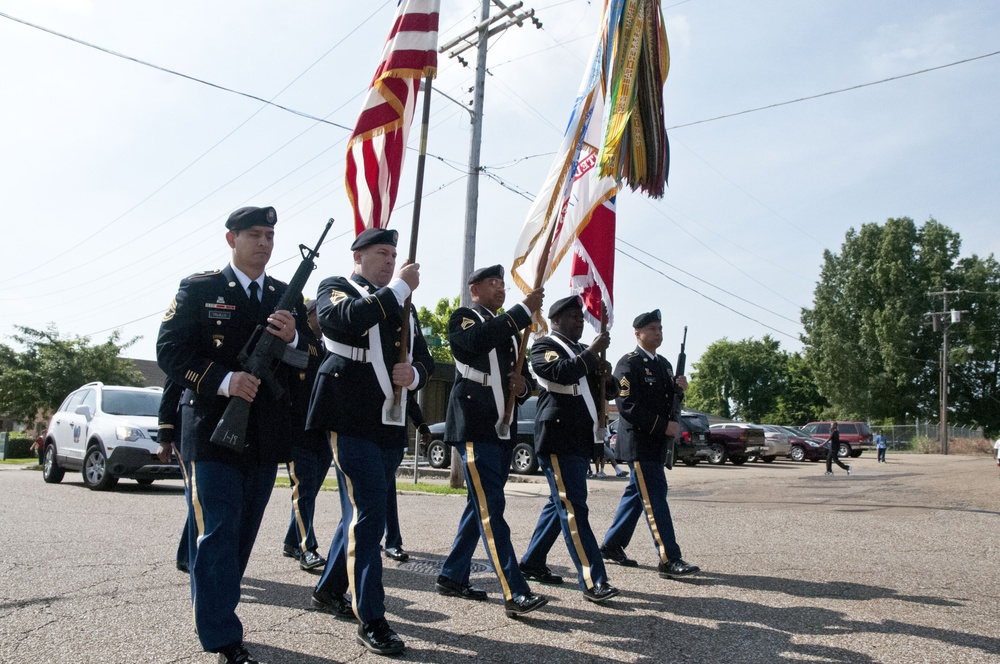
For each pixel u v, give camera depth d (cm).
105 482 1044
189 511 344
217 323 347
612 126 603
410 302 400
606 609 436
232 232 365
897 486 1393
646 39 645
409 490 1171
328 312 371
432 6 482
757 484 1510
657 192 654
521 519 815
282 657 338
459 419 443
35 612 403
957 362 5122
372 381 381
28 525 693
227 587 317
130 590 452
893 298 5291
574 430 471
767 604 450
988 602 457
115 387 1180
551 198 541
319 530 702
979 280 5322
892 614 429
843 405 5425
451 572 461
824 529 763
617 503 1055
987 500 1083
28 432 3234
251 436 342
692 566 521
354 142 488
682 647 365
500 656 346
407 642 365
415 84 497
